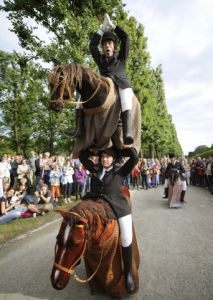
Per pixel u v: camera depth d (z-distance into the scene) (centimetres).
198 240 672
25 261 582
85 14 1418
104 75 416
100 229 361
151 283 466
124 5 1614
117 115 386
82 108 398
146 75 2348
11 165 1250
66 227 338
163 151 5025
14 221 874
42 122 2281
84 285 472
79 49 1348
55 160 1336
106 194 397
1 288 473
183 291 439
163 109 4378
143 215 976
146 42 2250
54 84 360
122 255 393
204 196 1444
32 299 437
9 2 1409
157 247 632
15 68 2192
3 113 2389
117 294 408
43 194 988
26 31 1413
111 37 417
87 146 409
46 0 1385
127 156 409
